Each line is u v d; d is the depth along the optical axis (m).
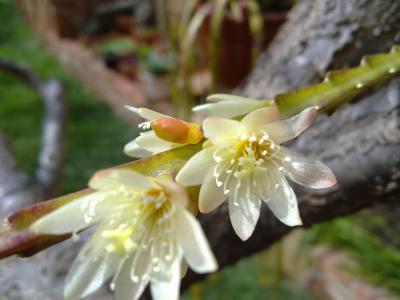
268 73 0.11
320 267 0.21
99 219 0.05
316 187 0.05
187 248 0.05
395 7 0.09
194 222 0.05
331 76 0.06
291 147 0.10
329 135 0.09
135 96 0.35
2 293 0.09
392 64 0.07
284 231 0.10
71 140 0.34
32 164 0.31
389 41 0.09
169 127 0.05
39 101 0.40
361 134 0.09
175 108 0.20
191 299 0.21
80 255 0.05
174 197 0.05
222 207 0.10
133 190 0.05
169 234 0.05
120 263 0.05
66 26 0.52
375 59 0.07
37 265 0.10
